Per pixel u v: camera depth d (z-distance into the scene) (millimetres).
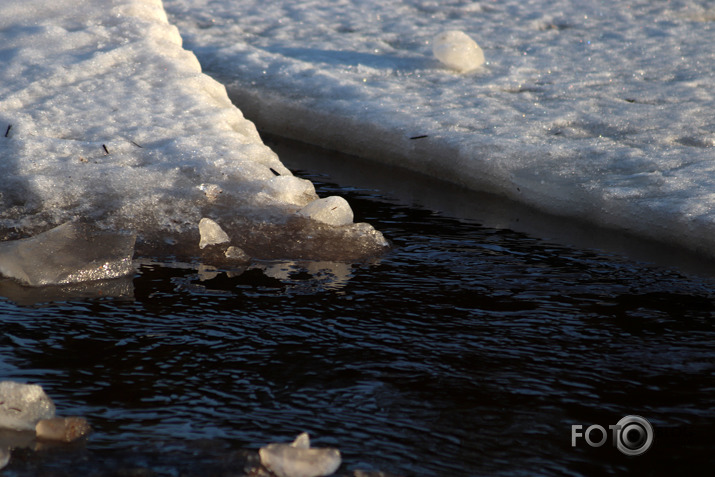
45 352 8273
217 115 14977
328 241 11633
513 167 14594
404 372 7953
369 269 10789
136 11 18656
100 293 9875
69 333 8734
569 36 25234
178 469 6281
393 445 6723
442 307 9547
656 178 13383
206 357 8211
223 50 22906
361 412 7223
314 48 23625
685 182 13141
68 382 7660
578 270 10875
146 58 16859
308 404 7348
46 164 13008
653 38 24688
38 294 9844
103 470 6270
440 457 6566
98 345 8453
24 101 15070
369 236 11875
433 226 12766
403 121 17047
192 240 11516
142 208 12141
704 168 13734
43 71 16109
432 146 15914
